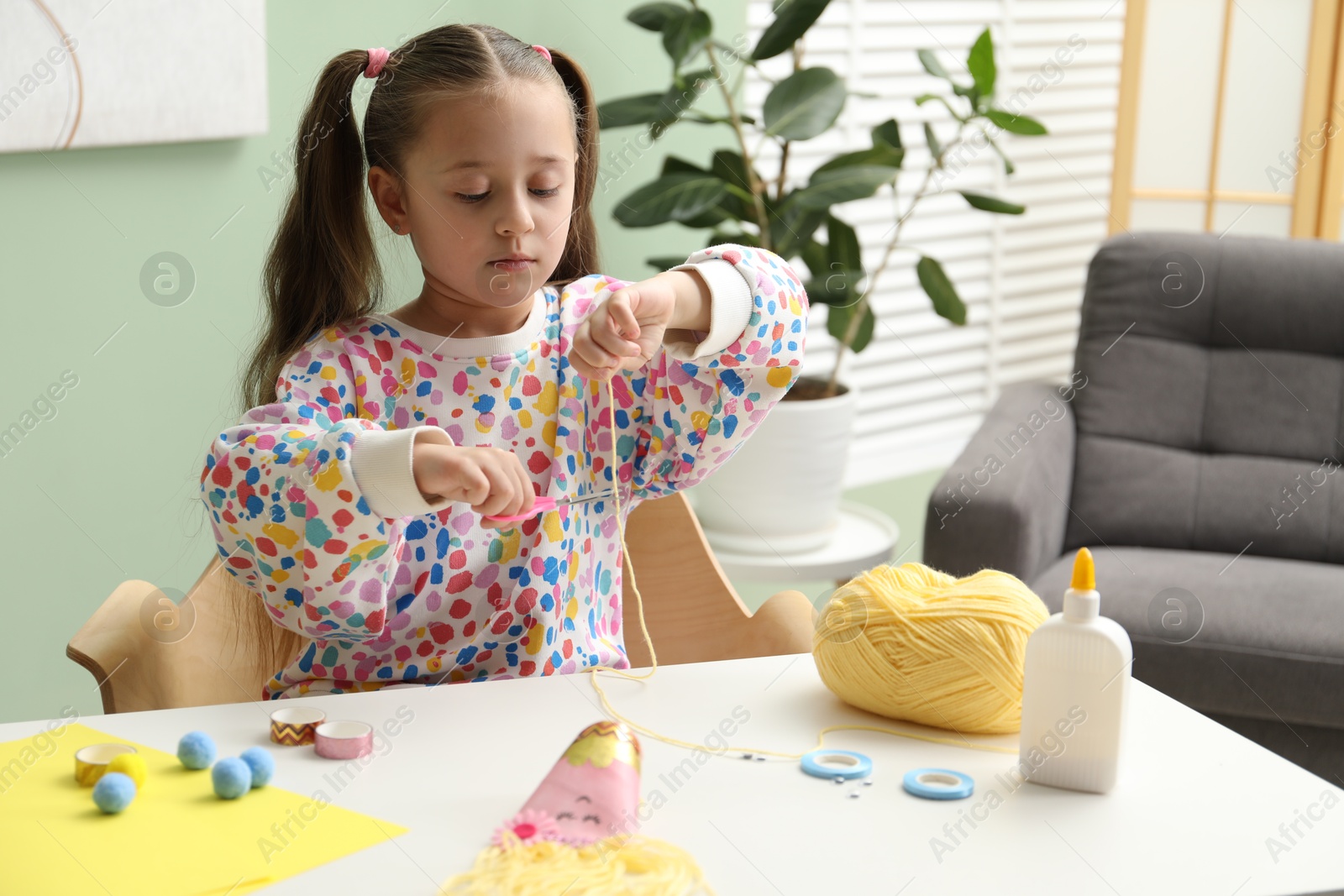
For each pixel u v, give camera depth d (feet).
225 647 3.57
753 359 3.23
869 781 2.41
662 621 3.93
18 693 5.36
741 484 6.72
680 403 3.47
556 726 2.65
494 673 3.38
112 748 2.44
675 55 6.25
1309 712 5.43
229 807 2.24
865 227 8.83
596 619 3.61
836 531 7.23
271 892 1.96
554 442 3.55
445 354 3.48
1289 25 8.76
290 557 2.78
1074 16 9.71
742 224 7.34
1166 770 2.49
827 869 2.07
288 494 2.72
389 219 3.45
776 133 6.48
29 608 5.35
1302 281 6.91
